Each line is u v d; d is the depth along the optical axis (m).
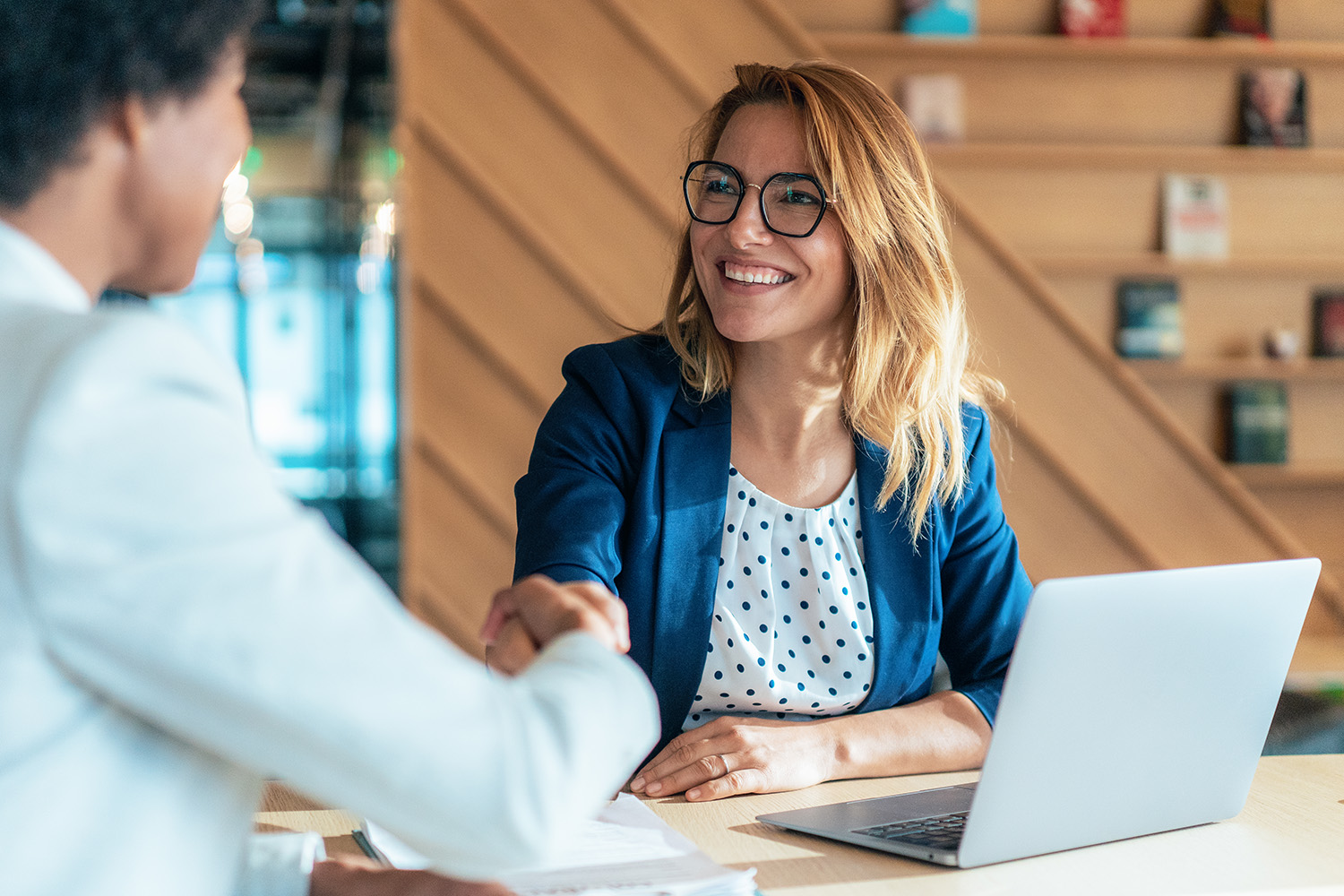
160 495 0.48
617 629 0.70
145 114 0.56
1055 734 0.88
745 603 1.38
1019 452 3.38
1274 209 4.17
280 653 0.49
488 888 0.74
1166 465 3.42
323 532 0.54
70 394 0.47
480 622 3.24
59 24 0.54
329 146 9.23
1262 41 3.99
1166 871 0.90
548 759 0.53
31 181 0.55
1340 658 3.56
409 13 3.14
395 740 0.50
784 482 1.42
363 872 0.75
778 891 0.85
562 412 1.45
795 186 1.33
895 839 0.94
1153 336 4.07
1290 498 4.14
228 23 0.58
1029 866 0.91
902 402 1.40
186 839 0.53
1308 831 1.00
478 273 3.21
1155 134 4.09
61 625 0.47
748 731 1.16
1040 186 4.09
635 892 0.78
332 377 9.40
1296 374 4.05
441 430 3.22
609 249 3.23
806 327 1.38
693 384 1.43
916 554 1.38
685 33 3.24
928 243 1.43
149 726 0.52
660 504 1.39
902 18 3.93
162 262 0.61
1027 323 3.35
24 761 0.48
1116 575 0.88
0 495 0.48
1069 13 3.97
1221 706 0.97
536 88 3.18
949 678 1.48
